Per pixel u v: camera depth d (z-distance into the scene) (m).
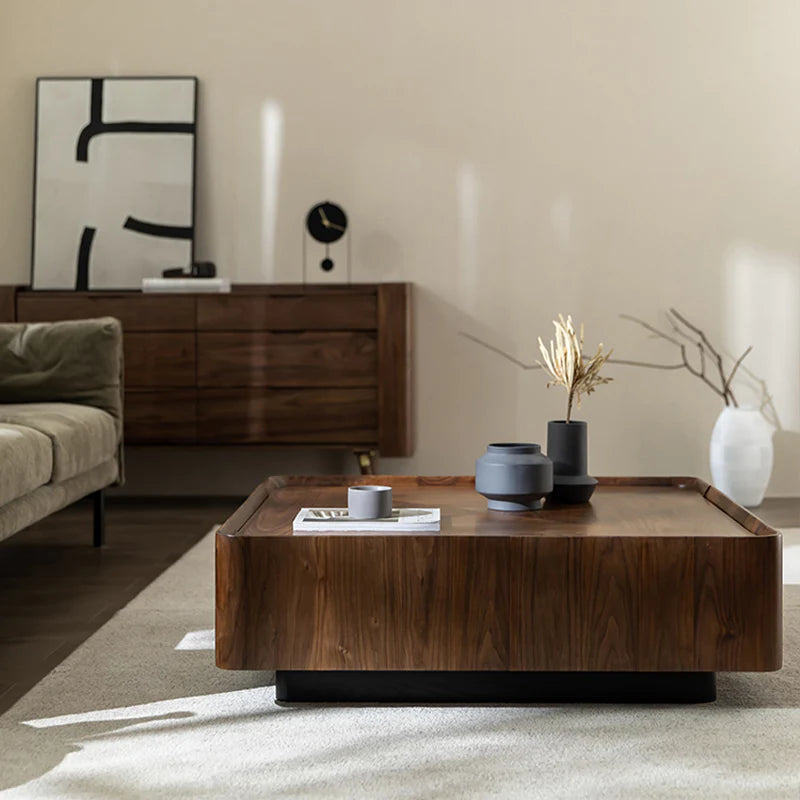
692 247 4.59
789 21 4.52
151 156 4.59
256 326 4.30
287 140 4.61
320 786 1.73
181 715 2.06
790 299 4.58
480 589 2.05
